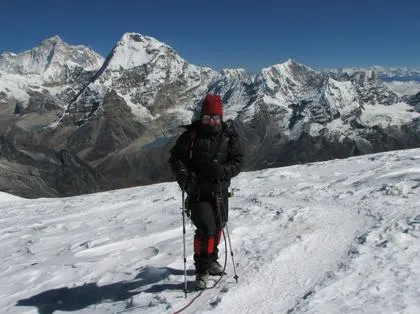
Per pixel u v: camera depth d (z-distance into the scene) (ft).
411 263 15.20
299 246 18.71
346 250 17.56
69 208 47.47
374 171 39.86
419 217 20.76
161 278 17.13
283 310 13.06
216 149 14.76
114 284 17.25
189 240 22.49
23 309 16.17
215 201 15.03
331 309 12.59
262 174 50.90
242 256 18.16
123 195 53.31
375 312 12.12
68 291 17.34
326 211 25.02
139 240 24.09
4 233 35.24
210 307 13.69
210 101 14.66
